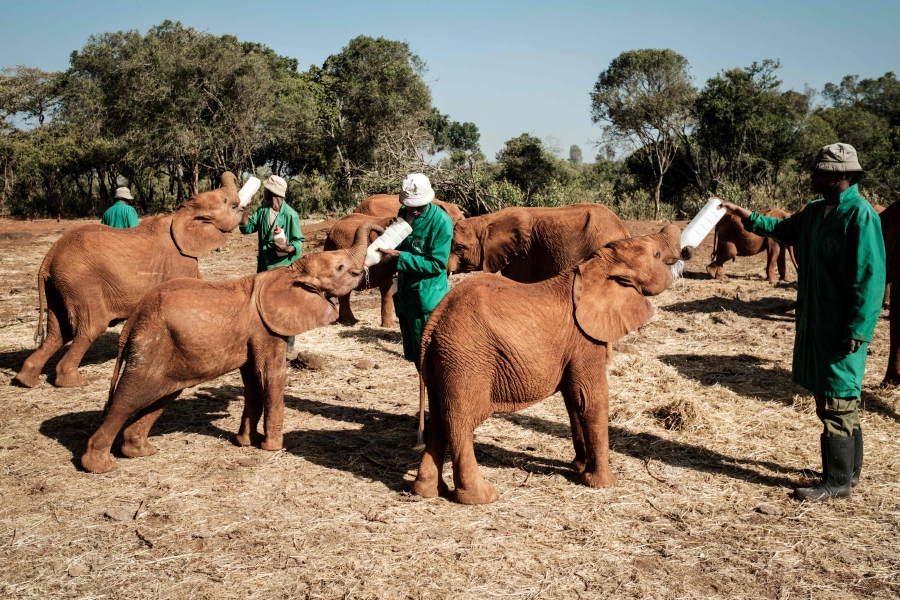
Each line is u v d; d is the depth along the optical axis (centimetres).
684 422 591
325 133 4481
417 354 543
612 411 634
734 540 416
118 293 700
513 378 441
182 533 423
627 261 457
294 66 5812
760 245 1308
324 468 521
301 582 373
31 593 363
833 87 7506
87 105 4797
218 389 711
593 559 395
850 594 362
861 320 436
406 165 2617
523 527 431
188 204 721
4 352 846
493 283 456
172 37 4175
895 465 513
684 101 3972
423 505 460
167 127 4025
